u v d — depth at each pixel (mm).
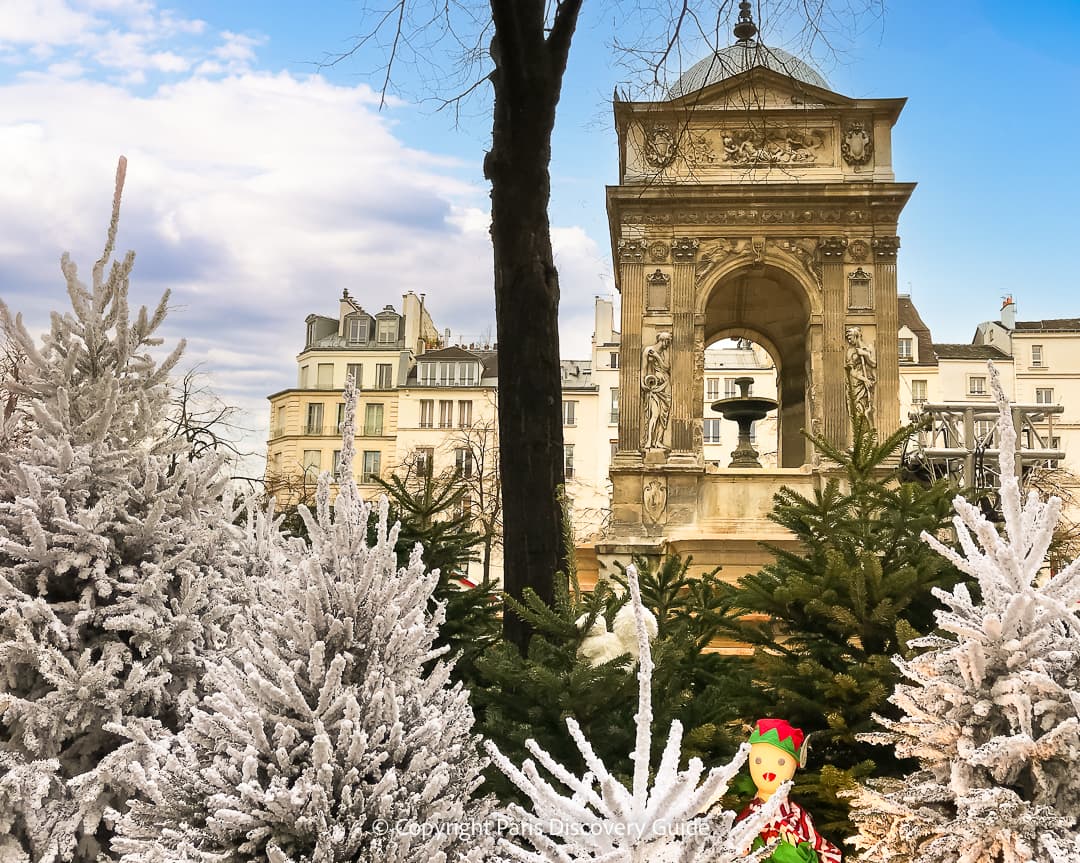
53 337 7871
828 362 24422
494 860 4988
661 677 7102
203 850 4602
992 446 23672
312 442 79000
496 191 10812
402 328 81688
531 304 10641
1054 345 79812
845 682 6906
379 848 4500
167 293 8211
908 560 7812
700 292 24984
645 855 3545
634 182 25000
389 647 4992
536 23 10570
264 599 5492
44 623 6766
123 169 8172
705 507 24203
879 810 5184
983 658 4645
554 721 7012
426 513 10570
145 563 7121
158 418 8031
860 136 25297
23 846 6348
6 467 7531
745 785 6715
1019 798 4445
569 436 74438
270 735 4762
